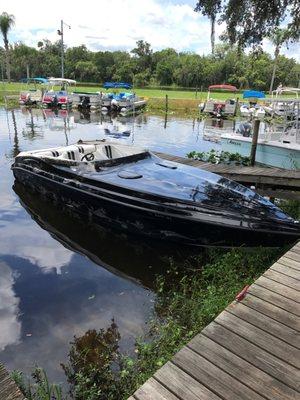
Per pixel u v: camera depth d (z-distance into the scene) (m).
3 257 5.82
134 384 3.35
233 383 2.64
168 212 5.85
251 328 3.20
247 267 5.24
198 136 19.67
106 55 72.19
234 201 5.96
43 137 17.05
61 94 31.31
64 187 7.07
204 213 5.66
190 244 6.02
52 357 3.79
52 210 7.79
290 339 3.06
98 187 6.56
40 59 68.62
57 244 6.31
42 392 3.11
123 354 3.81
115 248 6.27
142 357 3.68
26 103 31.59
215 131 21.67
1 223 7.06
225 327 3.21
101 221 6.82
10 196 8.46
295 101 10.62
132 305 4.67
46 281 5.19
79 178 6.83
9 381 2.75
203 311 4.21
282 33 10.42
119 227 6.61
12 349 3.90
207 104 30.19
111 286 5.10
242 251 5.62
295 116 11.89
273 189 8.08
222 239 5.70
